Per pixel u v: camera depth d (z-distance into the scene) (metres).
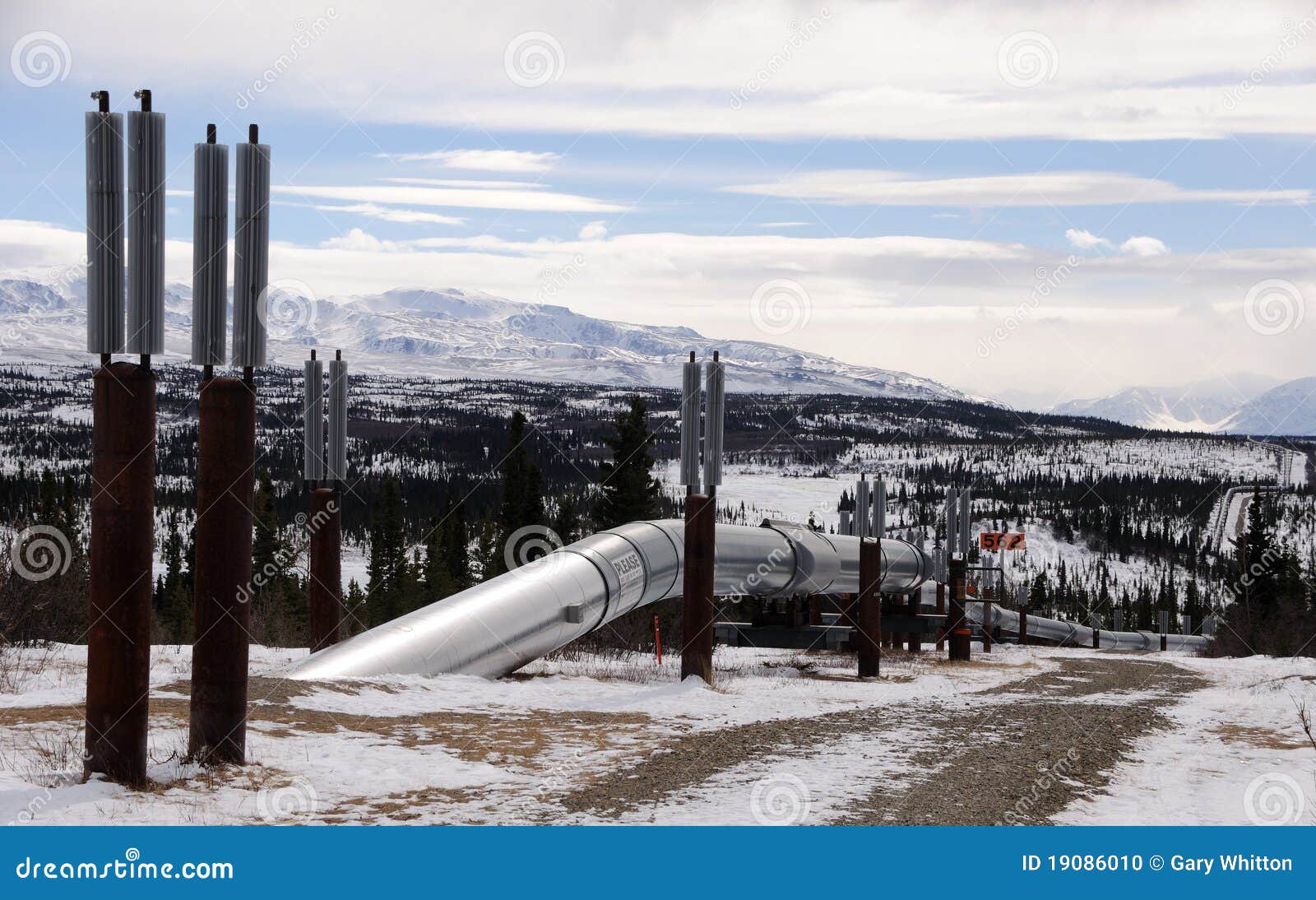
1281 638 76.19
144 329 11.35
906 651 49.81
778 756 14.66
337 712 16.20
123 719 11.19
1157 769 15.80
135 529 11.26
